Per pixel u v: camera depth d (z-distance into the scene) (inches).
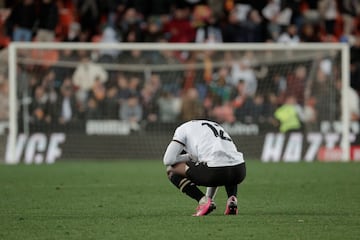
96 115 2962.6
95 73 3006.9
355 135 2982.3
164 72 3070.9
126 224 1314.0
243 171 1390.3
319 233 1211.9
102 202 1659.7
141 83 3038.9
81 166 2652.6
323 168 2536.9
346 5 3661.4
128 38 3405.5
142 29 3437.5
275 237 1174.3
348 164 2704.2
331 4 3644.2
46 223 1334.9
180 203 1640.0
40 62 2974.9
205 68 3083.2
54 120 2942.9
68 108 2957.7
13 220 1375.5
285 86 3043.8
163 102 3014.3
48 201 1675.7
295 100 3034.0
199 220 1357.0
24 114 2923.2
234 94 3038.9
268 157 2930.6
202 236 1184.8
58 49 2967.5
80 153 2915.8
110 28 3457.2
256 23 3474.4
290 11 3587.6
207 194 1459.2
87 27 3496.6
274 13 3612.2
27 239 1168.8
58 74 2984.7
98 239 1163.3
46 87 2962.6
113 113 2977.4
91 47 2886.3
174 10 3614.7
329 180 2138.3
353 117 3112.7
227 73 3078.2
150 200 1697.8
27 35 3415.4
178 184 1411.2
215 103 3036.4
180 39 3486.7
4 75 3019.2
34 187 1977.1
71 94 2977.4
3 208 1555.1
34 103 2938.0
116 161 2898.6
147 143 2957.7
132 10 3425.2
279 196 1769.2
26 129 2918.3
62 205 1605.6
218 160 1366.9
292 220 1358.3
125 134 2957.7
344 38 3533.5
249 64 3075.8
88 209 1537.9
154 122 2994.6
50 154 2893.7
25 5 3405.5
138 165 2691.9
